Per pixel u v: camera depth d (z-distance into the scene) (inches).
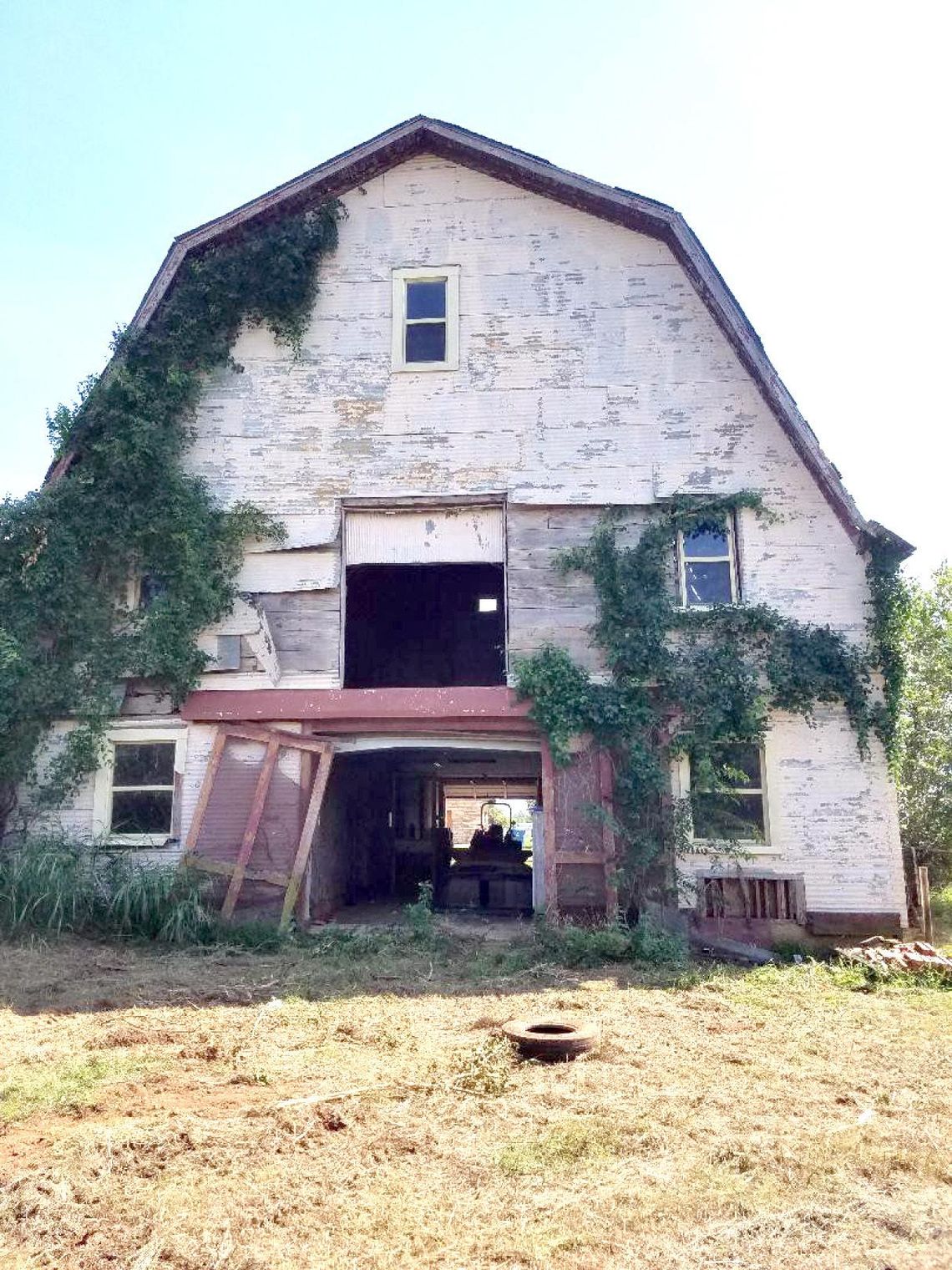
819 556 561.6
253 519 585.9
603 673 557.6
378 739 565.3
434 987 399.9
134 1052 294.7
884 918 519.2
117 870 526.9
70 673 560.4
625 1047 302.7
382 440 594.9
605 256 605.9
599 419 586.2
